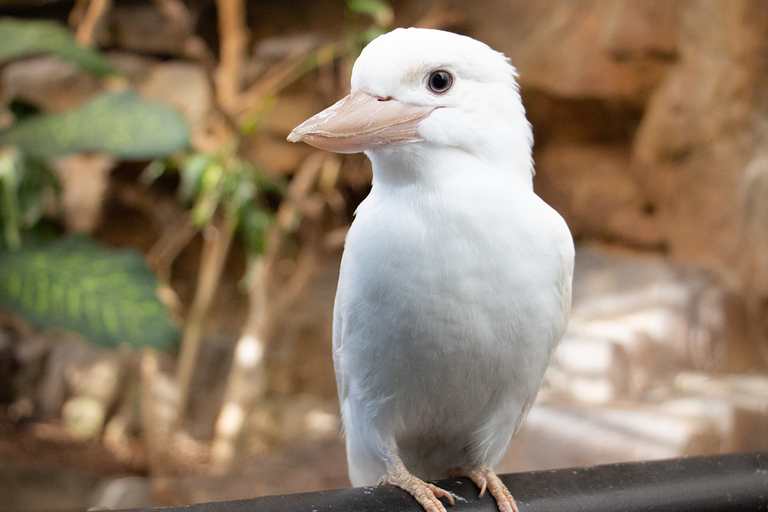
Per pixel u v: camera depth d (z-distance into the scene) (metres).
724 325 6.13
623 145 7.50
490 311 1.76
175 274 9.14
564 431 4.63
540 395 5.17
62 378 8.62
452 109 1.74
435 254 1.73
